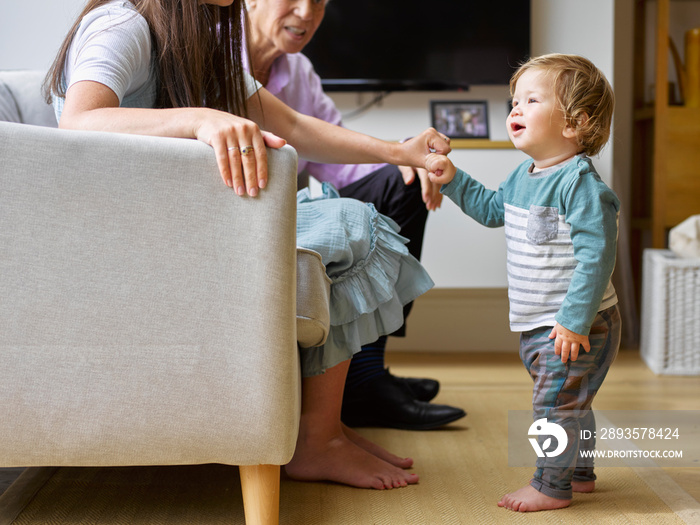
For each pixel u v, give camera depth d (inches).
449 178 50.7
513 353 103.8
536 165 46.9
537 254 44.9
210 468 51.1
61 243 33.8
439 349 105.9
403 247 50.6
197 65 43.8
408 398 62.0
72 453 35.6
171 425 35.4
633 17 119.6
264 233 34.4
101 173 33.7
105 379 34.9
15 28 83.1
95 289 34.3
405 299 51.8
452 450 55.8
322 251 45.7
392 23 100.5
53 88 42.6
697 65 108.7
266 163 34.4
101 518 41.7
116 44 39.1
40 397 34.7
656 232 108.0
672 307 87.2
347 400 62.5
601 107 45.1
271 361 35.0
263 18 64.2
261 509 37.8
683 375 87.2
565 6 98.9
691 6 121.0
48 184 33.4
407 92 104.9
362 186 66.8
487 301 105.6
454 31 100.4
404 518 42.2
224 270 34.8
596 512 43.4
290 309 35.4
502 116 104.4
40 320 34.2
